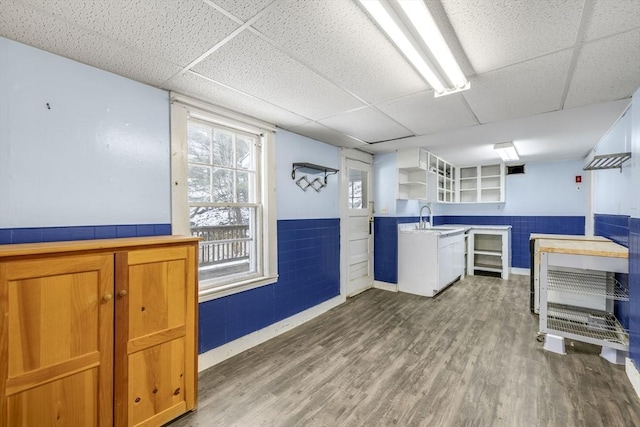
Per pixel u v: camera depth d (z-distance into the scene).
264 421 1.74
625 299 2.48
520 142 3.90
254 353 2.59
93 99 1.81
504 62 1.74
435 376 2.19
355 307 3.83
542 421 1.71
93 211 1.81
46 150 1.63
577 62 1.74
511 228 5.80
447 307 3.78
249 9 1.28
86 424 1.40
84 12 1.29
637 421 1.69
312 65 1.79
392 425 1.69
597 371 2.23
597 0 1.21
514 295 4.29
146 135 2.05
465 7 1.27
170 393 1.71
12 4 1.23
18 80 1.54
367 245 4.71
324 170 3.63
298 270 3.31
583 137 3.61
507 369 2.27
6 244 1.46
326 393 1.99
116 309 1.50
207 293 2.36
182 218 2.23
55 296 1.32
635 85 2.07
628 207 2.55
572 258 2.51
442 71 1.76
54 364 1.32
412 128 3.18
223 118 2.53
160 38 1.51
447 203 6.18
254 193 2.90
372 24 1.39
